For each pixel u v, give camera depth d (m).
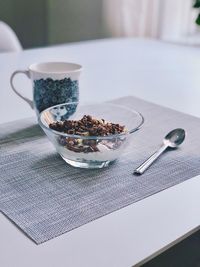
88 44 1.38
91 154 0.53
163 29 1.86
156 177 0.53
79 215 0.44
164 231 0.42
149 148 0.60
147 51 1.31
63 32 2.21
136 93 0.89
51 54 1.21
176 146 0.61
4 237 0.40
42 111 0.64
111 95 0.86
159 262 0.40
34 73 0.66
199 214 0.45
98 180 0.52
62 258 0.38
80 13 2.16
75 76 0.66
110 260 0.38
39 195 0.48
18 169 0.54
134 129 0.55
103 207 0.46
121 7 2.01
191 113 0.77
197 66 1.15
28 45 2.19
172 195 0.49
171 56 1.25
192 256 0.43
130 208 0.46
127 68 1.10
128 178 0.52
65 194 0.48
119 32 2.06
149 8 1.89
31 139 0.63
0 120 0.70
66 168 0.54
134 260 0.38
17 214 0.44
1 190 0.49
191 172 0.54
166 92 0.90
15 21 2.12
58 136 0.53
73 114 0.65
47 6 2.15
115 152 0.54
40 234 0.41
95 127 0.55
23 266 0.36
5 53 1.20
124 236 0.41
